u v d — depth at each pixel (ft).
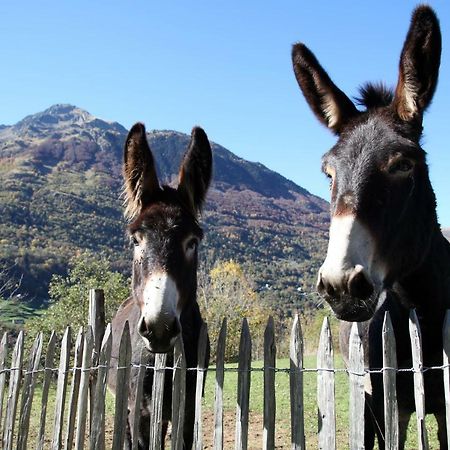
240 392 5.32
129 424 6.43
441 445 5.40
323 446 4.87
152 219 6.06
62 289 26.61
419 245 4.97
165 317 5.56
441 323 5.19
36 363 7.16
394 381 4.66
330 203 4.92
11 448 7.25
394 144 4.81
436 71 4.96
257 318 38.45
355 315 4.47
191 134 6.67
